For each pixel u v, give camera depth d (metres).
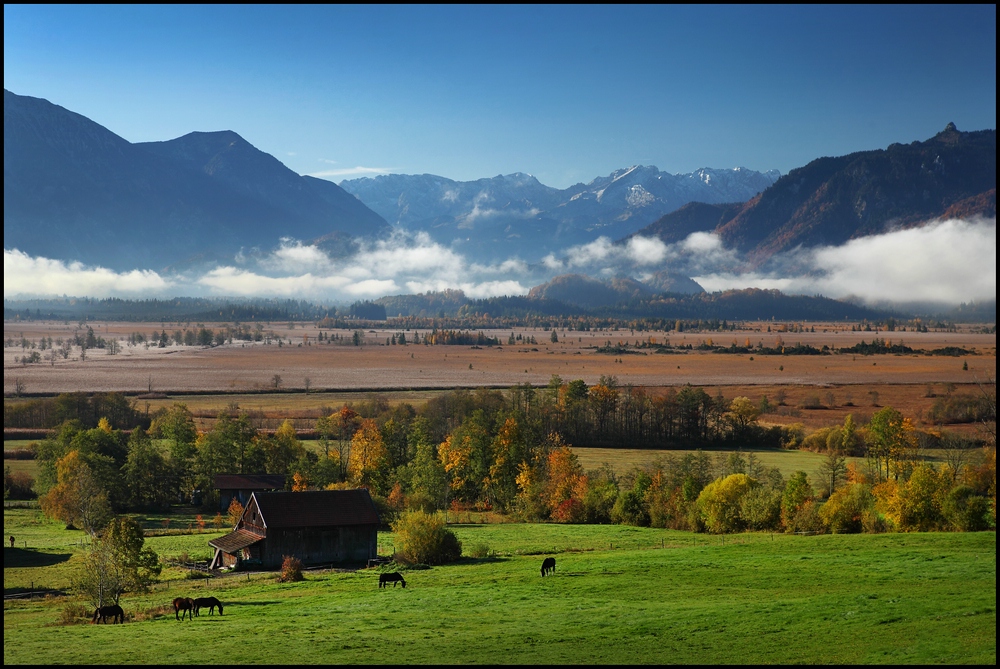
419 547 85.88
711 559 75.75
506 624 53.31
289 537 91.62
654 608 56.59
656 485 122.88
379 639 49.78
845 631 47.34
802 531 96.31
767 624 50.06
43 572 87.56
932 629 46.28
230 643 49.69
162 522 123.88
